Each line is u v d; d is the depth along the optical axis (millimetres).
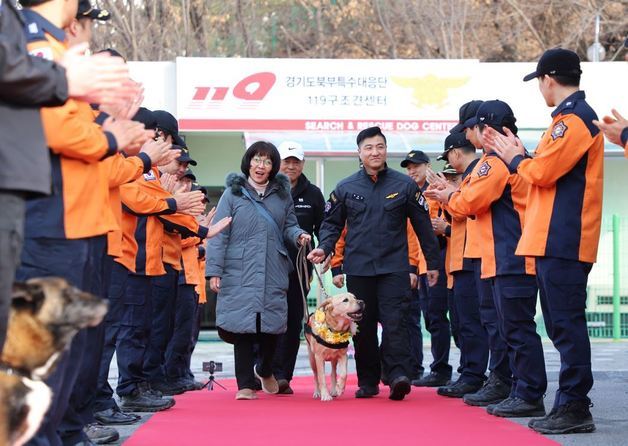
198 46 29578
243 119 17219
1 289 3416
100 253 5191
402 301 8750
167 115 9102
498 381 8180
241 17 30375
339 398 8852
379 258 8758
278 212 8961
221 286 8797
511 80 17547
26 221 4488
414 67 17406
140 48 28391
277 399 8828
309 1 31188
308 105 17312
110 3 28297
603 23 29344
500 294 7312
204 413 7680
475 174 7379
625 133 5762
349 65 17359
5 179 3475
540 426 6430
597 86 17766
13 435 3580
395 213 8797
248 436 6426
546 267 6402
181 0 29141
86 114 4695
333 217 8992
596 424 6848
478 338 9008
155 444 6094
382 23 29859
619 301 17859
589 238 6398
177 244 9180
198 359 14812
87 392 6125
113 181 5754
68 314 3553
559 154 6266
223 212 8867
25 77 3490
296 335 9531
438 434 6465
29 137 3553
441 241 10242
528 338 7262
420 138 17234
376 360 8984
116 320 7098
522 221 7297
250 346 8859
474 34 29969
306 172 18891
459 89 17453
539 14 30375
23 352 3543
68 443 5621
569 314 6391
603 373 11156
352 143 16875
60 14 4574
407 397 8992
